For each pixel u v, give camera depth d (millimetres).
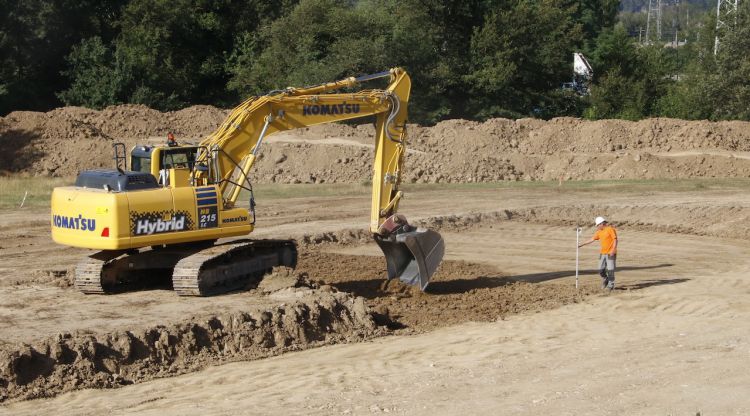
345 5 67375
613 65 73500
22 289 18469
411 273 20141
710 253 26297
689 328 16516
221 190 18266
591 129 49656
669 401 11094
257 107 18453
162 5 64875
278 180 41344
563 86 70562
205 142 18328
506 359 14086
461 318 17922
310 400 11570
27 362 12992
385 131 19578
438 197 36375
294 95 18922
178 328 14734
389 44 60375
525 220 32281
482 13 64812
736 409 10719
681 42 142375
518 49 64000
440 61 62656
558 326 17062
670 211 33188
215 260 17766
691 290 20531
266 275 18594
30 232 27609
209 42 69625
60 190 17297
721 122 50469
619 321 17453
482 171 42844
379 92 19484
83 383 12914
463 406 11031
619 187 39531
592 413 10594
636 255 26016
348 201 35188
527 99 65375
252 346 15102
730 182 41062
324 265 23453
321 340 15844
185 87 66000
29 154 42250
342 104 19250
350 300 17141
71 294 17844
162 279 19859
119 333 14148
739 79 60250
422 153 44094
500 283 21656
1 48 58906
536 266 24062
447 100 63844
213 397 12047
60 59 62188
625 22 175875
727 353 13922
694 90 61906
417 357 14539
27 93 59594
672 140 48938
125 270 18703
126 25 64688
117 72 58281
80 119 47188
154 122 48250
